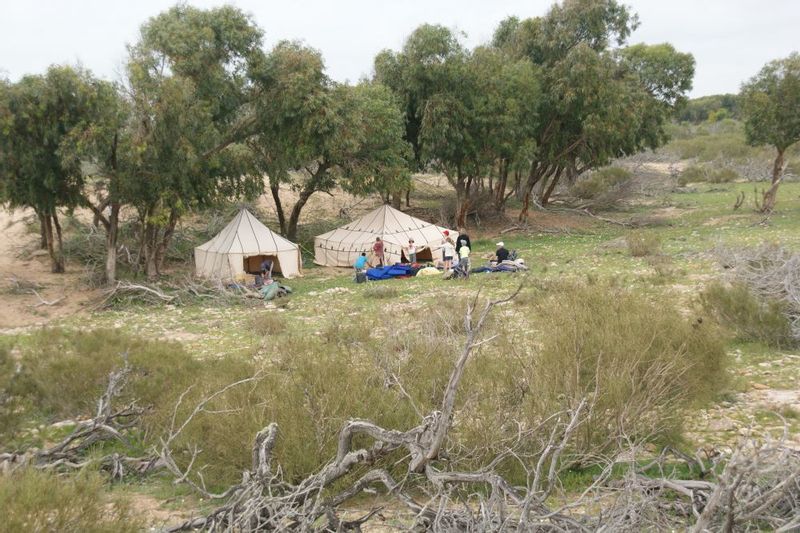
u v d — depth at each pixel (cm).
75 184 2252
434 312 1388
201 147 2269
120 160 2217
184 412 796
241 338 1600
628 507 457
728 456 663
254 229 2647
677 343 884
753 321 1222
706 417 854
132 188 2200
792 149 5731
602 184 4412
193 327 1781
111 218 2331
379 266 2741
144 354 1038
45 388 960
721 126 9150
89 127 2038
